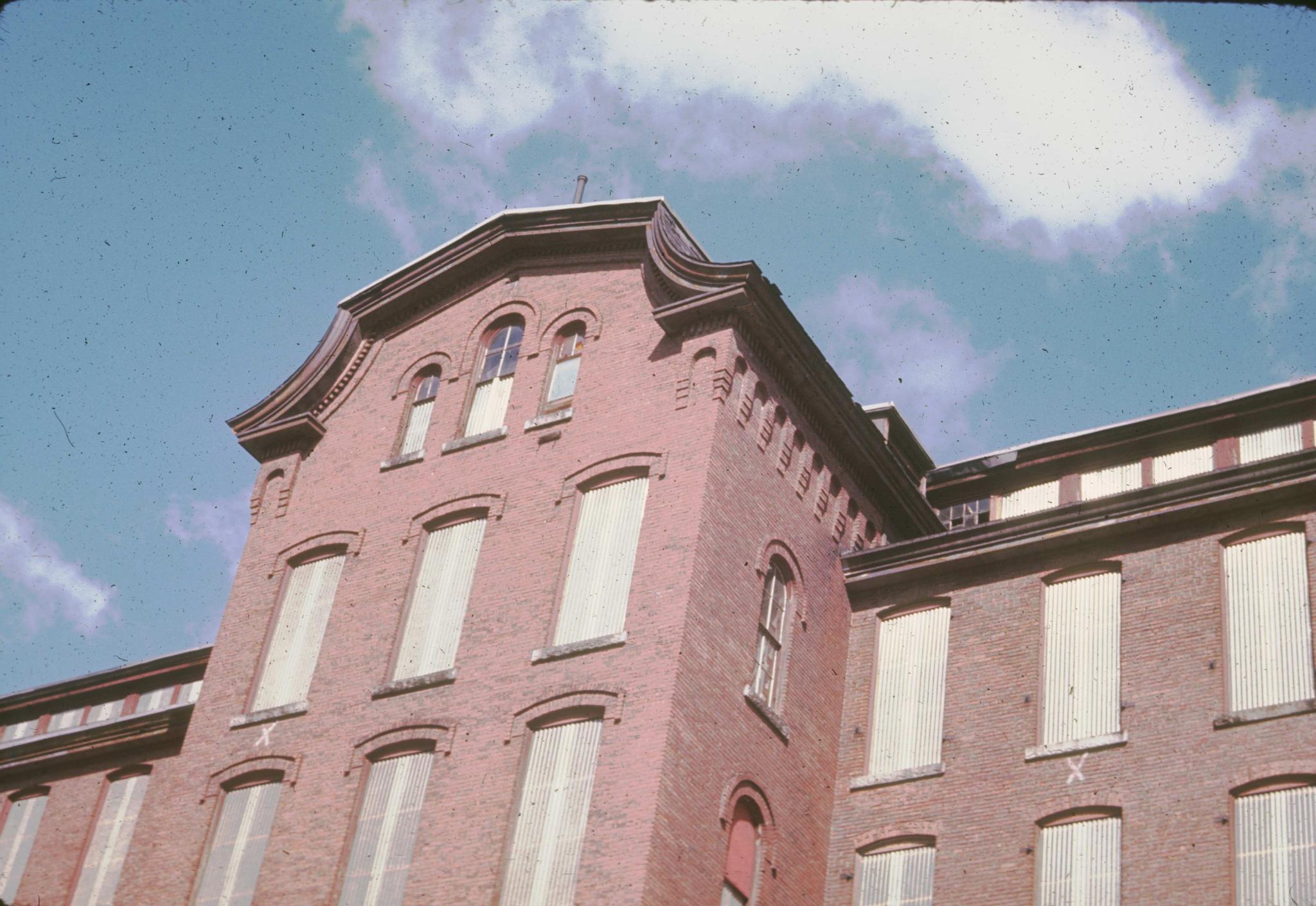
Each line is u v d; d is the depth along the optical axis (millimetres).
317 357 31438
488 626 25094
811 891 24250
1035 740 24094
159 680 36000
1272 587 23406
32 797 32250
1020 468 31438
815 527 27391
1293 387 28547
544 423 27312
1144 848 21969
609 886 20891
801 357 26984
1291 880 20641
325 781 24859
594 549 25062
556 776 22656
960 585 26766
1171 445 29969
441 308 31188
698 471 24734
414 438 29438
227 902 24500
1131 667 23875
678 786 21859
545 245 30156
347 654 26438
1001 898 22781
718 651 23688
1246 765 21828
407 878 22875
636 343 27453
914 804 24641
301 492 29969
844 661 27062
